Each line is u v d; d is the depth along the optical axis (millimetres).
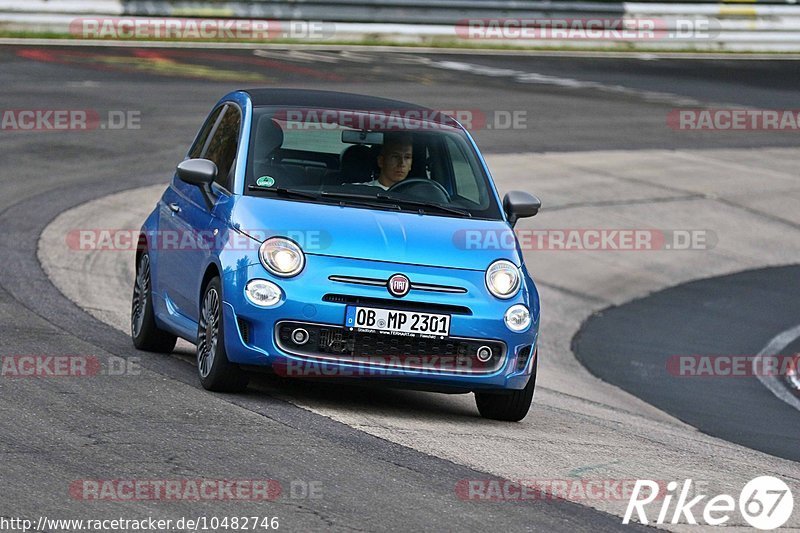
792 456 31094
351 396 27391
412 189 27375
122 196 57812
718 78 119875
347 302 24641
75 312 35844
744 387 42938
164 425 22188
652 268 62500
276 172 26938
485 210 27578
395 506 18547
